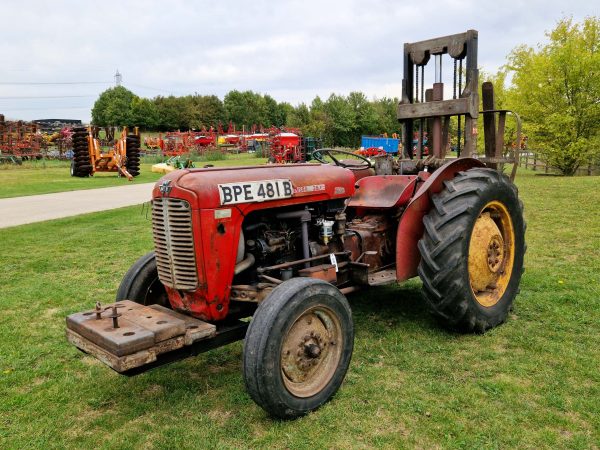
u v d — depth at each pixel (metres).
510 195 4.25
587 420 2.82
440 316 3.92
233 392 3.31
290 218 3.62
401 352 3.76
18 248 7.80
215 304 3.21
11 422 3.04
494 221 4.36
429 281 3.85
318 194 3.74
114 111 80.56
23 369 3.74
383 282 3.97
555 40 22.44
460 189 3.96
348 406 3.07
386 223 4.52
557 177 18.67
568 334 3.94
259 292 3.19
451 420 2.86
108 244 8.07
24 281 5.99
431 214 4.01
